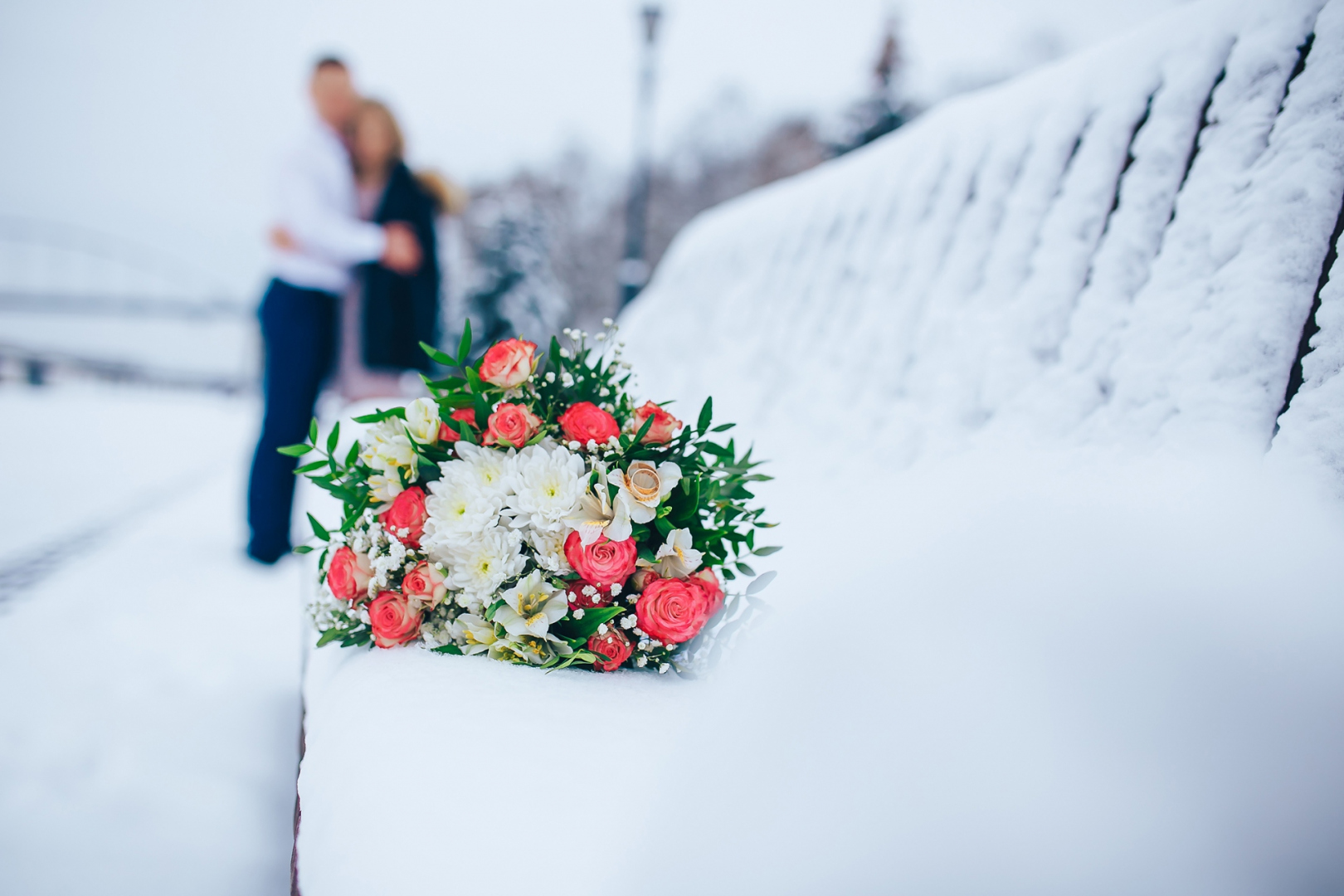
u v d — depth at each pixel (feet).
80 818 4.30
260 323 10.92
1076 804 1.46
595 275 99.40
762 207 9.16
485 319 66.85
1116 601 1.69
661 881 1.60
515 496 3.34
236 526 14.40
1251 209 3.46
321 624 3.73
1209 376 3.34
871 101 55.67
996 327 4.72
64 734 5.37
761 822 1.59
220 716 5.79
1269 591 1.72
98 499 17.71
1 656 6.94
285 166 10.49
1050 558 1.81
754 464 3.67
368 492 3.67
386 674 2.93
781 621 1.97
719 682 2.00
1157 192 4.05
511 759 2.17
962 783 1.50
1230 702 1.55
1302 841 1.44
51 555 11.42
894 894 1.44
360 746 2.35
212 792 4.66
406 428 3.65
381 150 11.16
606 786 2.05
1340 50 3.35
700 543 3.47
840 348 6.35
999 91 5.85
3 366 68.39
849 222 7.00
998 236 5.04
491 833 1.85
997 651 1.65
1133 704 1.55
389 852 1.85
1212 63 3.97
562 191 102.22
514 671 3.02
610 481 3.27
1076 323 4.16
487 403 3.64
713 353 8.57
